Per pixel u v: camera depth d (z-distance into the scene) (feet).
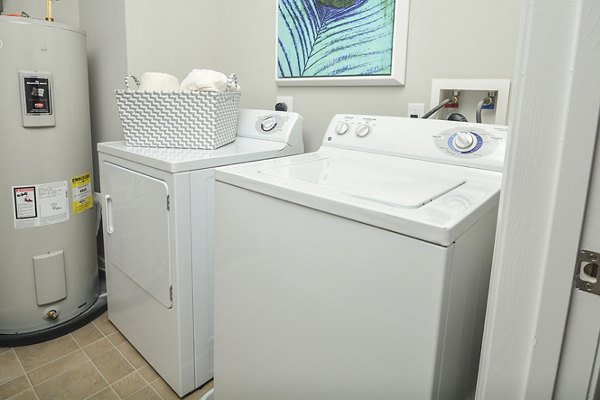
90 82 7.57
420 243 2.60
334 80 6.23
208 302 5.35
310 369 3.39
